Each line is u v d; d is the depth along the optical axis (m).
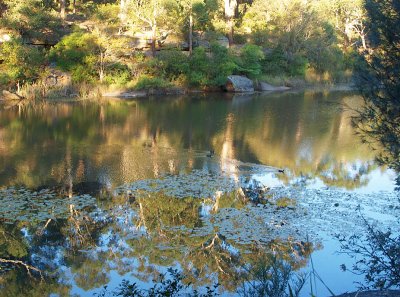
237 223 11.42
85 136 20.73
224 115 26.61
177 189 13.79
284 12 44.72
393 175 15.25
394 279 7.84
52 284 8.83
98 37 34.50
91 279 8.99
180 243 10.48
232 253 9.96
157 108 28.97
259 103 31.59
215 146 19.22
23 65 31.45
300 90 40.22
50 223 11.45
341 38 52.75
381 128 7.64
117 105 29.91
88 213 12.03
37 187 13.77
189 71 37.16
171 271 7.64
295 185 14.24
